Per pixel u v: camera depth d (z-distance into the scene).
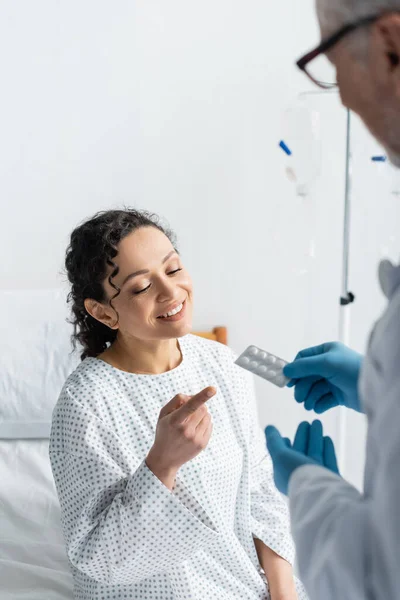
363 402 0.70
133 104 2.12
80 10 2.06
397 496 0.62
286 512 1.43
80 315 1.40
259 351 1.09
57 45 2.08
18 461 1.85
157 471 1.14
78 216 2.18
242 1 2.07
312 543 0.74
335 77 0.69
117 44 2.09
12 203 2.17
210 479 1.30
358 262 2.25
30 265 2.21
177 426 1.09
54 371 1.97
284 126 1.95
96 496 1.21
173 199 2.19
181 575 1.26
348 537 0.69
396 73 0.62
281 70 2.11
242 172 2.17
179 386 1.35
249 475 1.40
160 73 2.11
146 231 1.27
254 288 2.26
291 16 2.08
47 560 1.55
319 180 2.19
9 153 2.13
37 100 2.11
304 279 2.26
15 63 2.08
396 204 2.19
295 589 1.39
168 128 2.14
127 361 1.35
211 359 1.42
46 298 2.06
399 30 0.60
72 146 2.14
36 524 1.65
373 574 0.67
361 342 2.31
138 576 1.22
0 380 1.95
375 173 2.17
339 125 2.15
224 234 2.21
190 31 2.08
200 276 2.24
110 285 1.25
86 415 1.25
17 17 2.05
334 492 0.75
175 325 1.26
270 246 2.22
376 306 2.27
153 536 1.16
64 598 1.43
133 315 1.26
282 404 2.38
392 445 0.63
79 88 2.11
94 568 1.20
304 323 2.30
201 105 2.13
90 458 1.23
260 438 1.47
